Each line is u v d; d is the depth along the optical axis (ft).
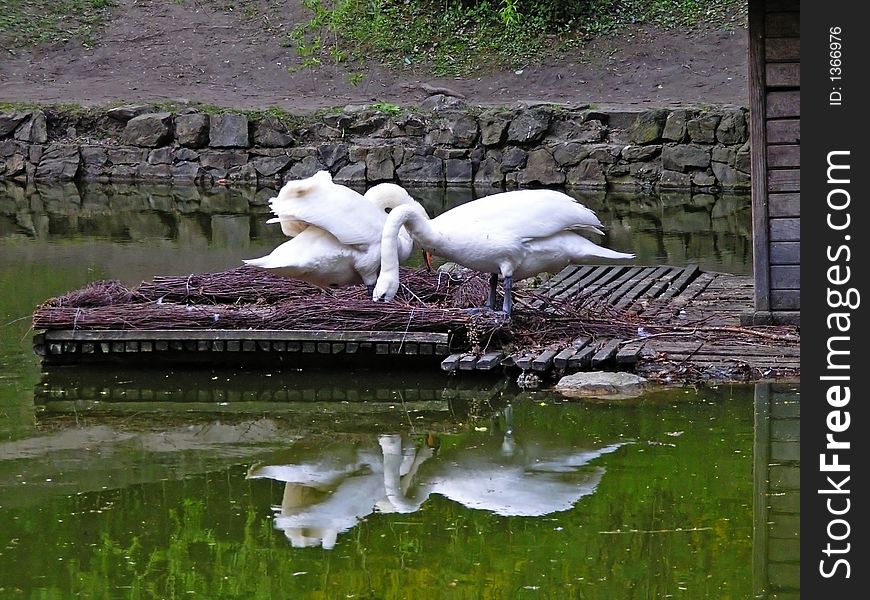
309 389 39.45
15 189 92.68
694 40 106.11
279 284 45.09
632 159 89.71
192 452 34.22
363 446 34.65
